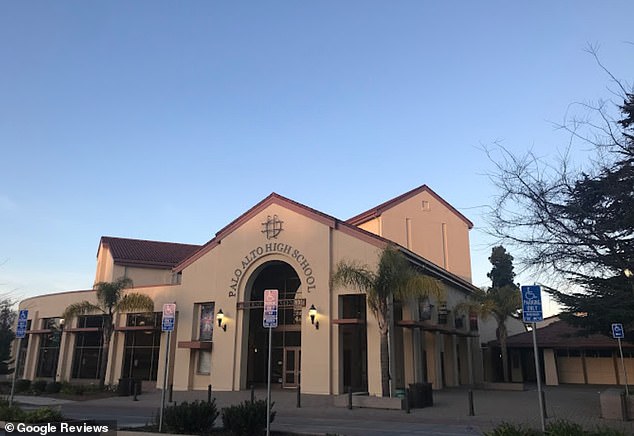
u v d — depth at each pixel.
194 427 12.34
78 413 19.89
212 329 30.41
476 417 17.28
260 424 12.12
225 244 30.72
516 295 31.38
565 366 35.25
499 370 38.84
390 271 22.14
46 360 37.06
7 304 35.22
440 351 31.05
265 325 12.12
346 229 27.38
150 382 31.47
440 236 37.75
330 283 25.58
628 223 11.71
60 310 37.16
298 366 29.36
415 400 20.41
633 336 22.58
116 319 33.56
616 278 17.45
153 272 41.88
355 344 27.12
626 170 11.42
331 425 15.64
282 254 28.69
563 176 11.48
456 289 34.75
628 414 16.03
